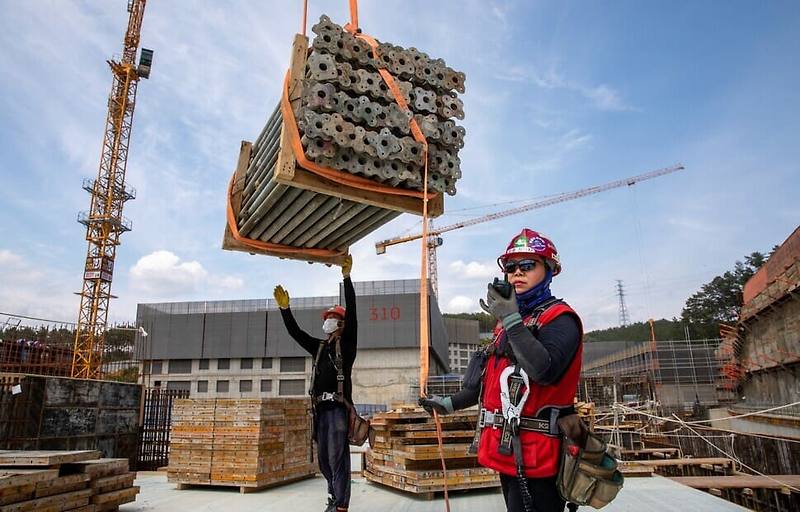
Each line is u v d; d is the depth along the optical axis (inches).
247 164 221.1
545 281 97.0
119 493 210.5
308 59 156.9
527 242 96.7
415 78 171.5
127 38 2532.0
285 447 307.7
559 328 86.7
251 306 2694.4
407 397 2352.4
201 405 296.0
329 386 186.2
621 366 2655.0
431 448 257.8
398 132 164.7
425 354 106.7
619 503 241.3
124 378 2871.6
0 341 963.3
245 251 222.2
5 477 160.2
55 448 388.2
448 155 169.2
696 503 240.4
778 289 1028.5
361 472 333.4
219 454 286.7
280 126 168.9
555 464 85.0
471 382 104.5
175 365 2664.9
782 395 1146.7
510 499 89.9
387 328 2437.3
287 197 176.1
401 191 163.6
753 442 692.1
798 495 473.1
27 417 369.7
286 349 2541.8
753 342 1332.4
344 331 192.1
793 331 1023.6
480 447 93.7
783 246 1063.6
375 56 169.3
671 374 2199.8
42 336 1077.8
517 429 86.5
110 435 443.2
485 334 4682.6
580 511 221.3
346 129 151.8
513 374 88.7
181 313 2711.6
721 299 3678.6
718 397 2021.4
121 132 2470.5
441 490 253.8
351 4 190.7
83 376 2203.5
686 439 899.4
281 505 238.4
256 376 2564.0
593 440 87.0
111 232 2391.7
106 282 2352.4
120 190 2427.4
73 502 185.5
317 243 220.4
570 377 88.2
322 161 153.3
